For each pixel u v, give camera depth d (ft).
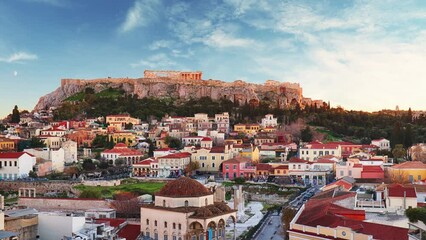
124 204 548.72
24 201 583.17
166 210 444.55
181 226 434.30
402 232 286.25
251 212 637.30
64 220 424.05
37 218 432.25
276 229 505.66
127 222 484.74
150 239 456.86
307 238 318.86
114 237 435.53
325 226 311.27
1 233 349.82
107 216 506.07
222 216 449.89
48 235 428.97
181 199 453.99
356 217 339.36
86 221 455.22
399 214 352.28
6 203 630.74
